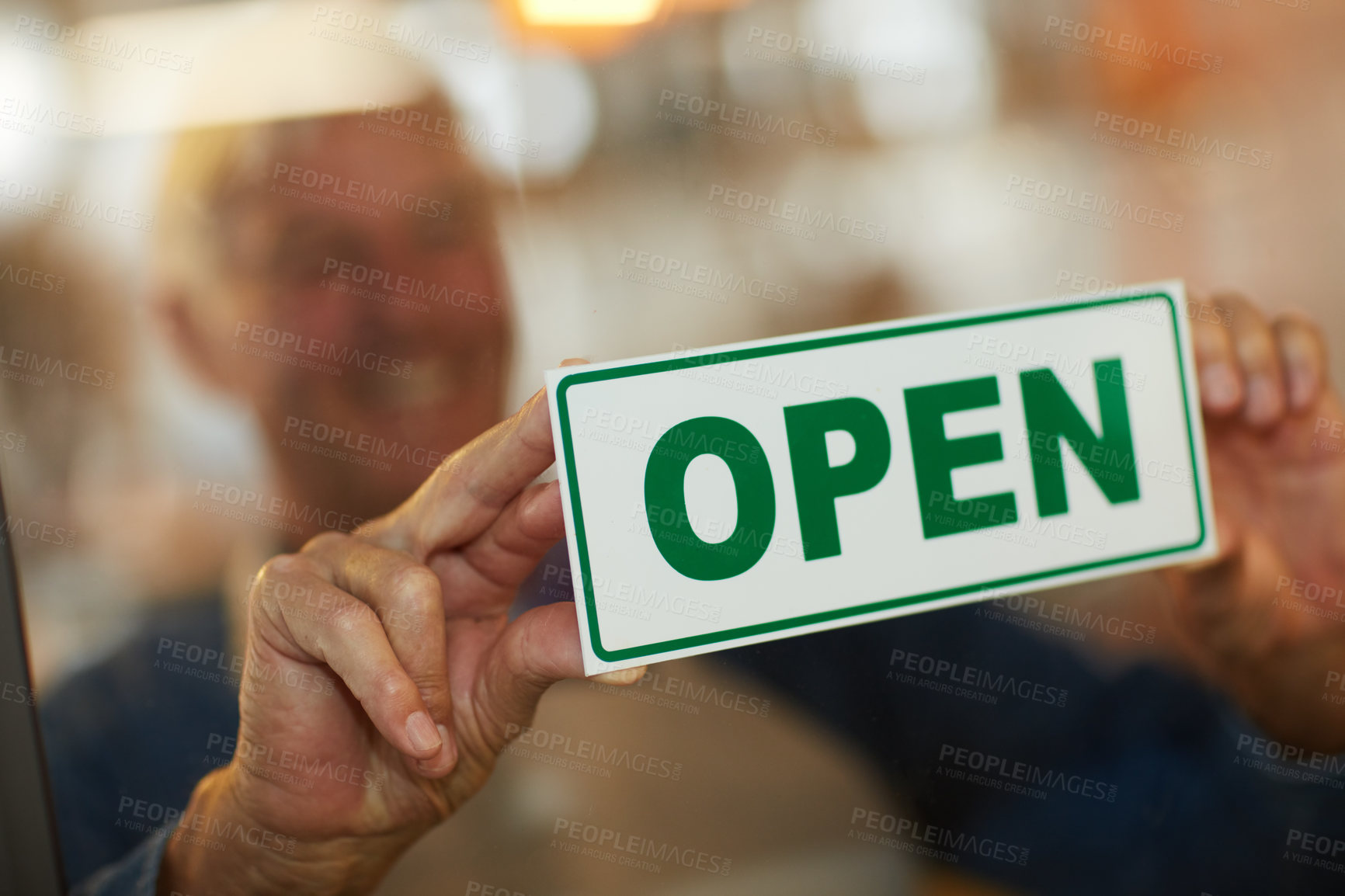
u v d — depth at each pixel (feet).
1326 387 2.80
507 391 2.99
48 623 2.81
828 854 2.80
